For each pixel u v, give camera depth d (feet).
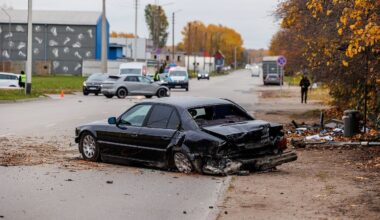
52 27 337.31
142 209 31.86
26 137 64.08
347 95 84.53
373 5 39.86
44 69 332.60
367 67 59.26
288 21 65.77
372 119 71.41
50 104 122.31
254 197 34.42
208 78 348.38
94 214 30.63
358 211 30.50
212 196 35.22
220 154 40.29
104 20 196.95
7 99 128.16
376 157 49.14
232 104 44.21
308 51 74.95
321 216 29.63
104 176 41.68
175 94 166.50
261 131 41.83
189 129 41.86
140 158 44.62
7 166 45.37
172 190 36.94
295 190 36.29
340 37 58.23
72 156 51.21
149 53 437.17
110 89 151.43
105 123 47.57
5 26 336.29
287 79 328.29
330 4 55.21
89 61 320.50
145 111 44.86
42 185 38.14
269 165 41.81
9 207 32.07
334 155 51.39
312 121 85.05
